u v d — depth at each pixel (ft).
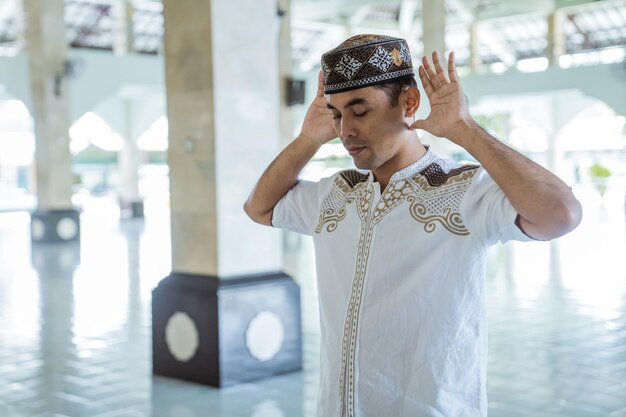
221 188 16.40
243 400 15.47
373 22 75.87
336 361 5.27
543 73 59.26
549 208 4.52
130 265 37.91
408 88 5.10
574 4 64.13
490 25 75.15
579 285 29.09
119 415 14.73
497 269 34.17
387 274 5.07
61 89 47.96
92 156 106.22
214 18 16.21
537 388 16.01
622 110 55.62
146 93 65.57
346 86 4.94
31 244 48.16
